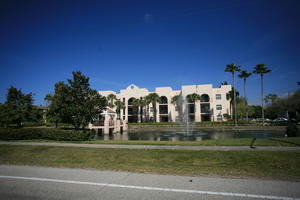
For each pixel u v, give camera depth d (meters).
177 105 59.19
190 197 3.97
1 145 12.08
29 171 6.23
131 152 9.32
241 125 44.22
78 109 14.88
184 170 6.14
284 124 41.28
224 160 7.41
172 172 5.93
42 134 16.11
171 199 3.88
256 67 44.84
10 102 20.08
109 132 34.38
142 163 7.27
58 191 4.43
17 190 4.53
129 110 65.06
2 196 4.19
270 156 7.66
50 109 22.92
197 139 22.25
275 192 4.20
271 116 71.19
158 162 7.42
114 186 4.71
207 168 6.36
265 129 36.62
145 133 34.34
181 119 57.84
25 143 13.21
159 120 60.59
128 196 4.06
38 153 9.55
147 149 10.05
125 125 44.09
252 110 61.34
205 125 46.97
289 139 12.50
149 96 57.97
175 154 8.70
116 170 6.27
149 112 62.25
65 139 14.97
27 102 22.17
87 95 15.35
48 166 6.90
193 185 4.70
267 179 5.12
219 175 5.55
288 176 5.36
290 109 51.03
